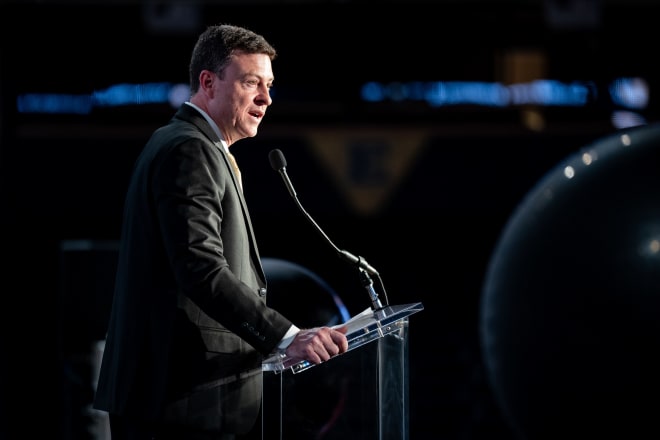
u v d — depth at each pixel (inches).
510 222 213.8
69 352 360.8
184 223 195.9
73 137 752.3
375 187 771.4
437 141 777.6
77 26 763.4
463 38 796.0
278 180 764.6
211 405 203.9
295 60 787.4
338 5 784.3
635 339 192.2
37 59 757.3
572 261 197.9
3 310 729.0
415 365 685.3
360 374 209.9
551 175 209.8
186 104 221.5
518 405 211.3
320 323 272.2
